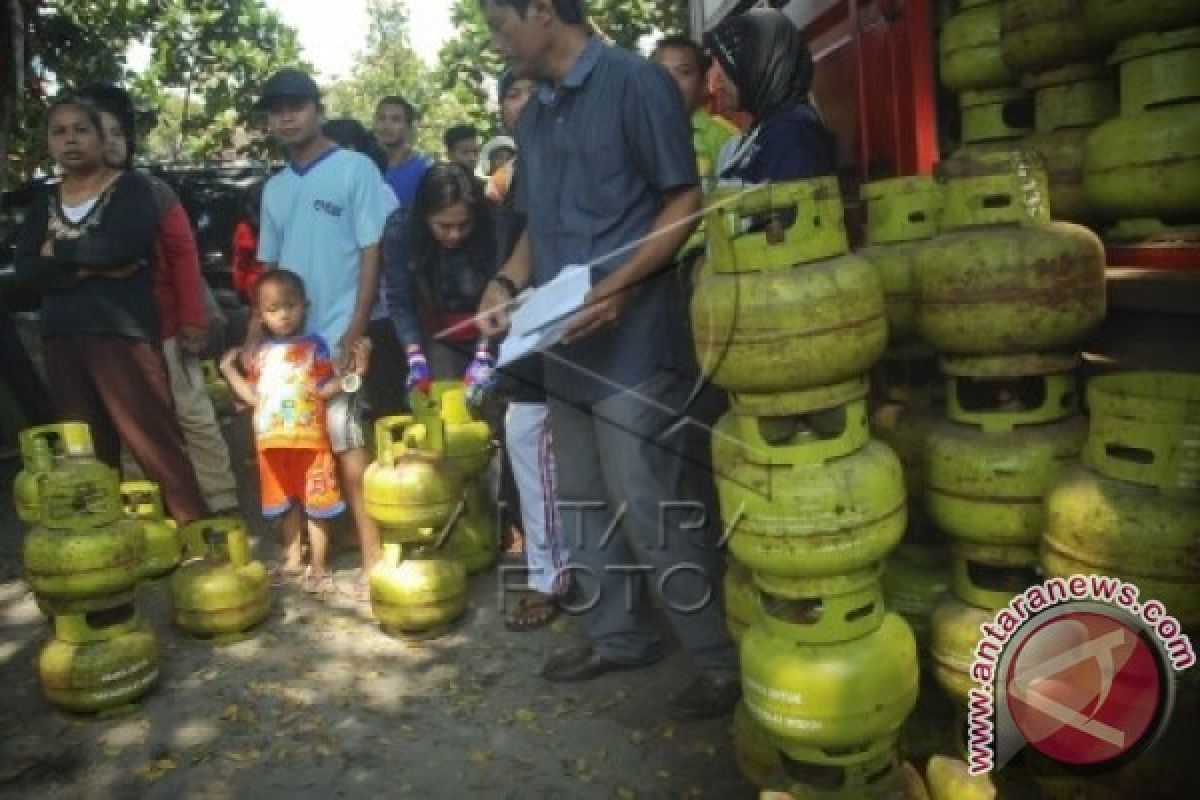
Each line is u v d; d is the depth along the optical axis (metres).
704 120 4.15
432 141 28.92
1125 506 1.88
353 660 3.66
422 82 38.50
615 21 12.55
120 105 4.82
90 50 12.34
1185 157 2.10
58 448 4.51
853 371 2.14
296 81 4.31
